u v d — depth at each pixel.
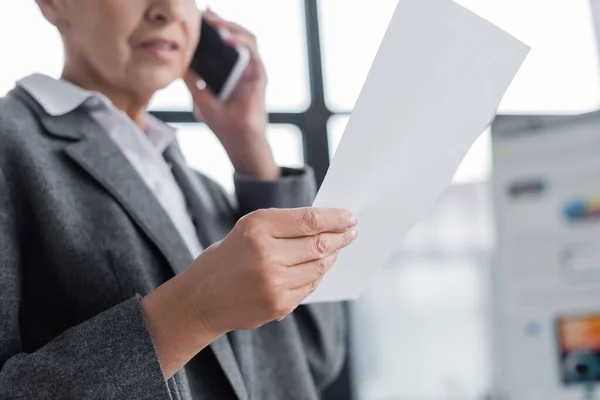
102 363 0.55
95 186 0.71
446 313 3.09
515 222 2.70
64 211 0.68
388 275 3.09
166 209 0.81
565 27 3.26
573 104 3.24
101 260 0.67
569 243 2.63
